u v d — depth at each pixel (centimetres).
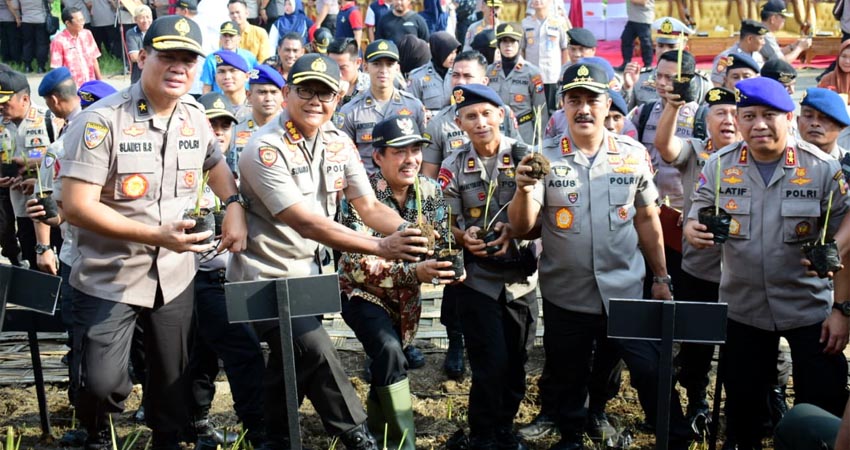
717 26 1947
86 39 1497
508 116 756
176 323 486
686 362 609
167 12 1777
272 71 695
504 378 541
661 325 428
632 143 536
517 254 555
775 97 499
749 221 519
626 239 530
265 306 423
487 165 566
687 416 616
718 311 422
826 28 1931
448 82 941
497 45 1005
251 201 491
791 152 514
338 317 791
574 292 534
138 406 635
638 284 532
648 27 1711
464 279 519
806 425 430
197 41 454
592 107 518
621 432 598
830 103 561
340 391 487
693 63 579
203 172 504
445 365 693
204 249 454
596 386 586
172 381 491
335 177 500
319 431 603
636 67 965
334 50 898
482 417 545
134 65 1441
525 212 508
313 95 477
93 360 464
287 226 491
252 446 555
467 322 550
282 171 475
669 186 699
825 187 509
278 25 1634
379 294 527
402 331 538
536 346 739
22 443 582
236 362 555
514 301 557
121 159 456
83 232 473
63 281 580
